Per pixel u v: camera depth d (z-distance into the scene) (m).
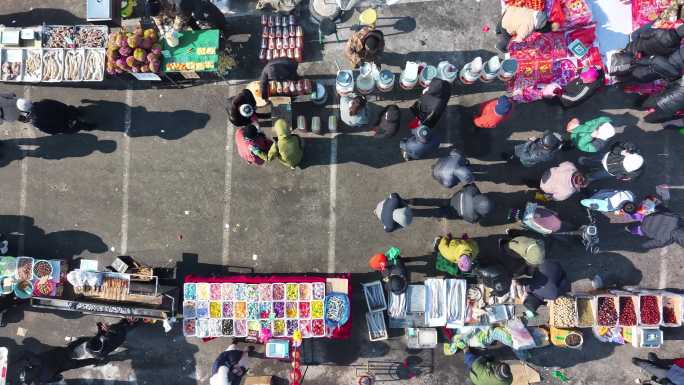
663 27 12.20
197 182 12.93
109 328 12.10
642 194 12.48
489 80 12.18
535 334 12.10
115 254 12.95
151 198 12.97
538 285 10.62
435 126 12.68
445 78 11.56
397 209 10.20
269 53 12.44
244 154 11.14
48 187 13.11
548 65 12.41
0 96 12.26
